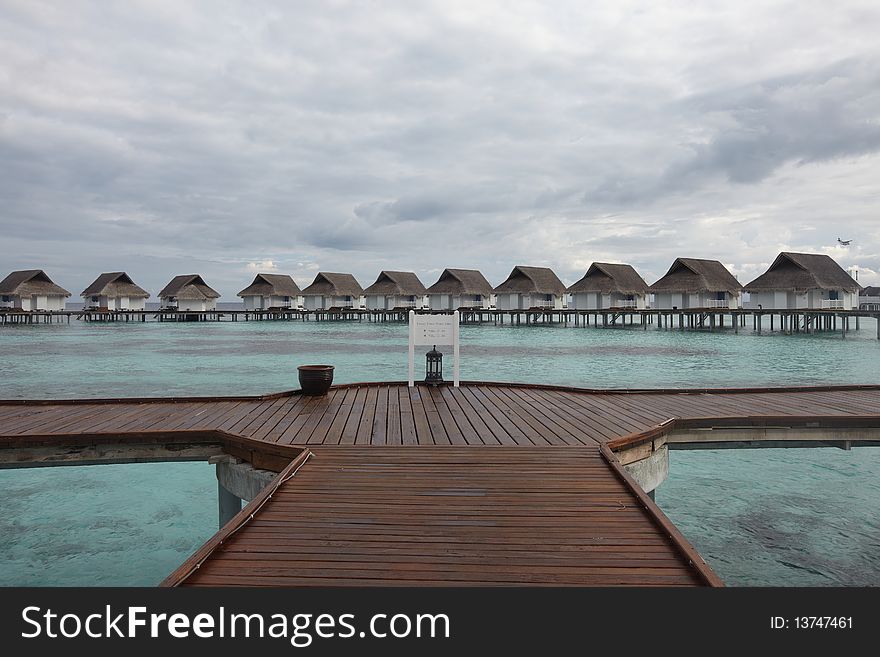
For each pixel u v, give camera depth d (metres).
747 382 23.80
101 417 8.91
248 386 22.66
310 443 7.32
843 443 8.91
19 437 7.59
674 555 4.43
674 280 59.44
